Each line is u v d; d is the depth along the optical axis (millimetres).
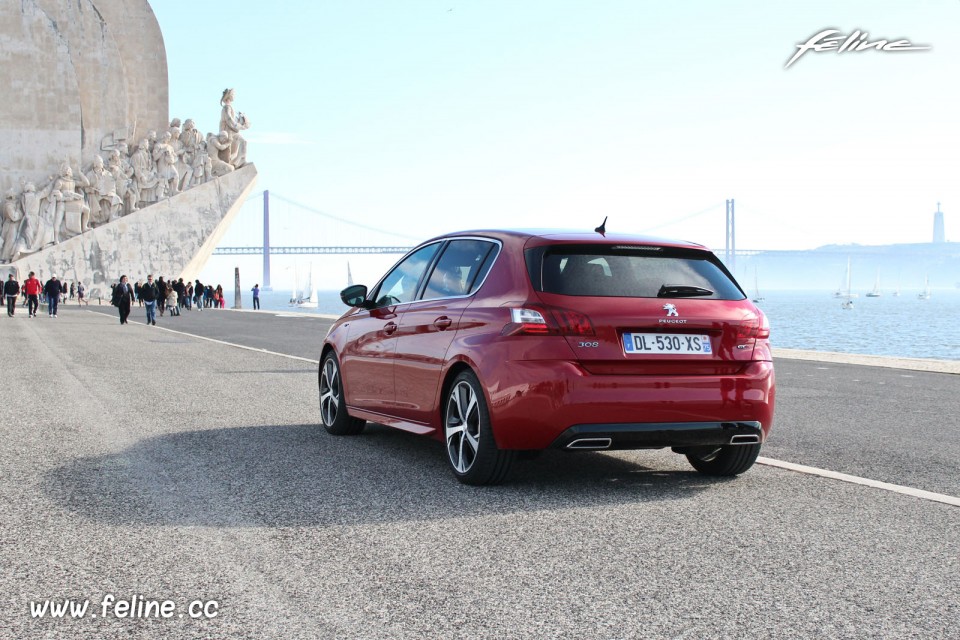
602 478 5676
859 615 3234
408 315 6211
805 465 6168
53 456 6246
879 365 15406
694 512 4762
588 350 5027
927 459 6410
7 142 57906
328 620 3146
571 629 3076
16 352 16203
